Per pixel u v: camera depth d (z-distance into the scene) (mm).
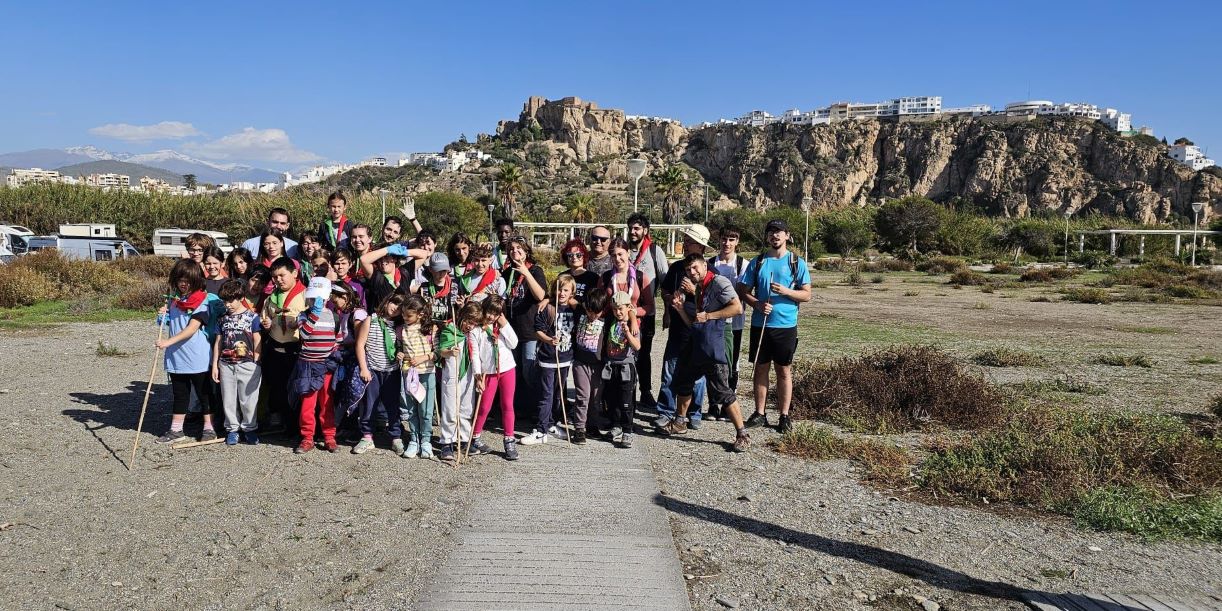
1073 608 3432
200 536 4094
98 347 10750
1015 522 4539
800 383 7613
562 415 6605
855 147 175875
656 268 7105
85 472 5145
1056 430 5980
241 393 5676
